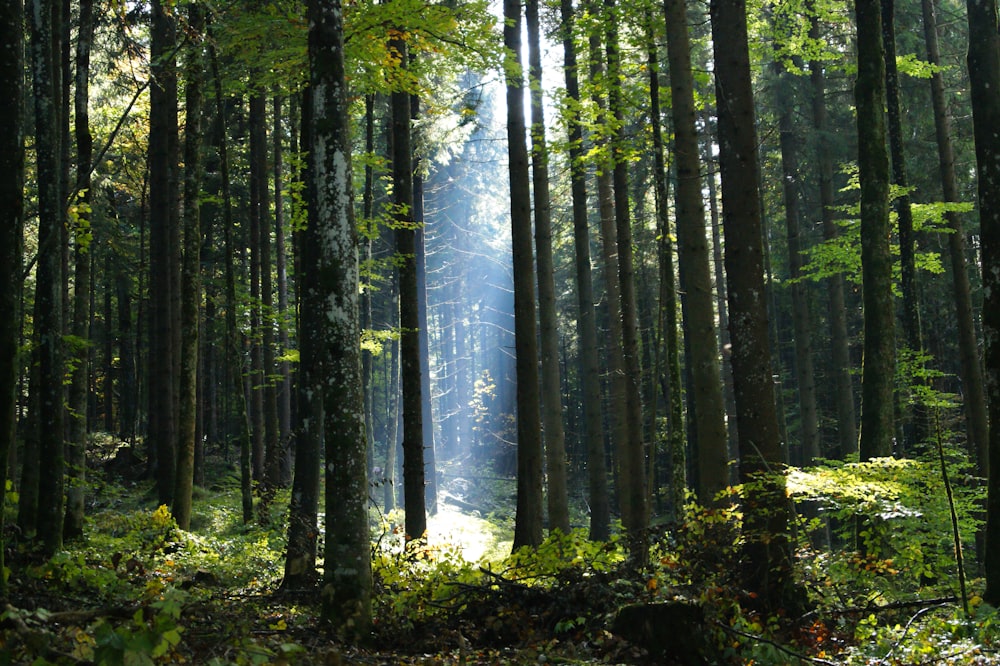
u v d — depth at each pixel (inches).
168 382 721.6
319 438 375.6
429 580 327.3
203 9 474.0
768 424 347.3
